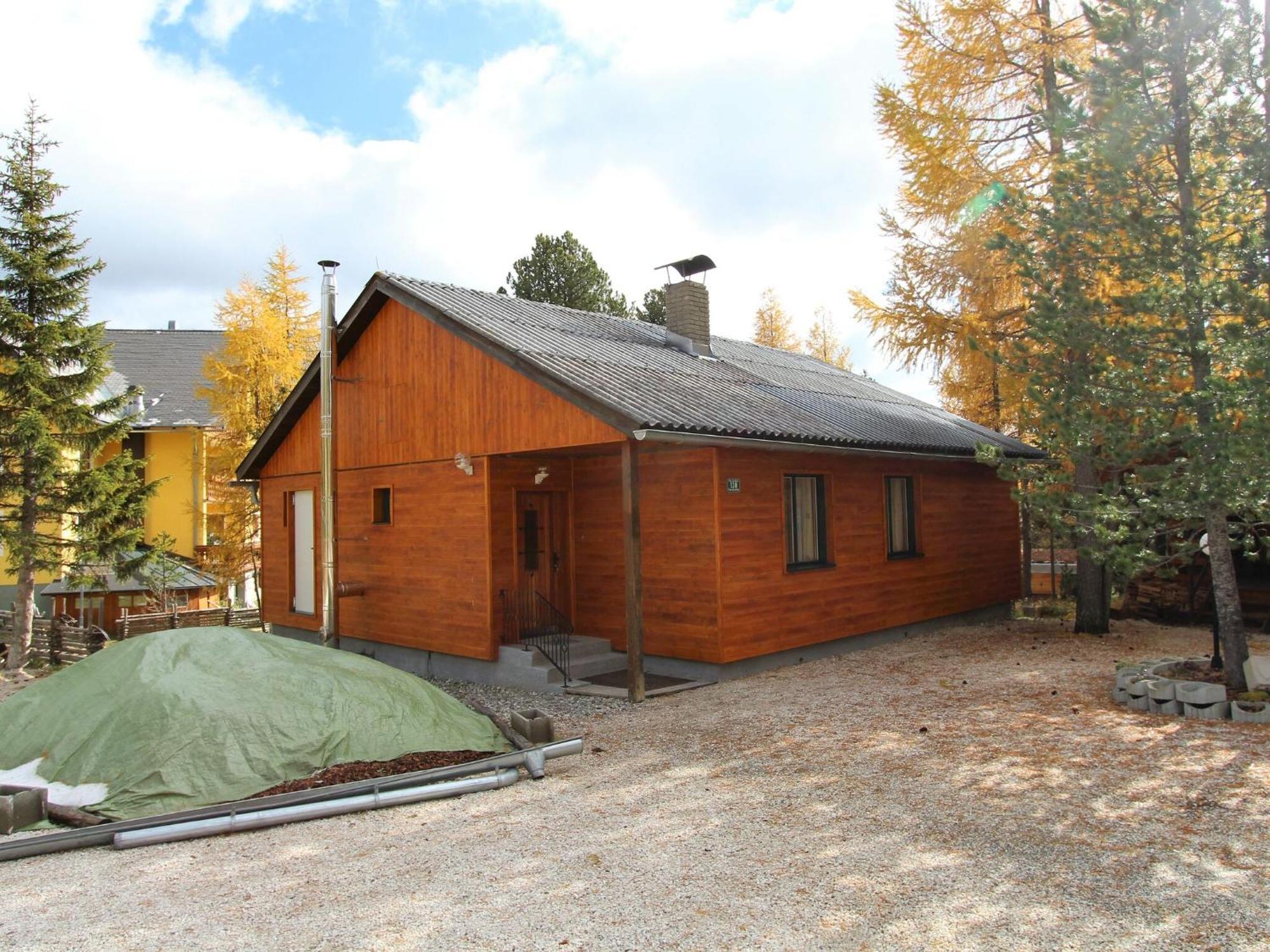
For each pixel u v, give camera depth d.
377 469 13.02
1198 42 7.51
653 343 14.12
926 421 14.64
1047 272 8.21
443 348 11.80
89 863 5.36
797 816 5.53
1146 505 7.77
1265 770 5.97
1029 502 8.38
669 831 5.38
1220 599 7.94
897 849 4.89
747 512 10.43
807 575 11.24
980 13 12.36
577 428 9.80
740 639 10.23
